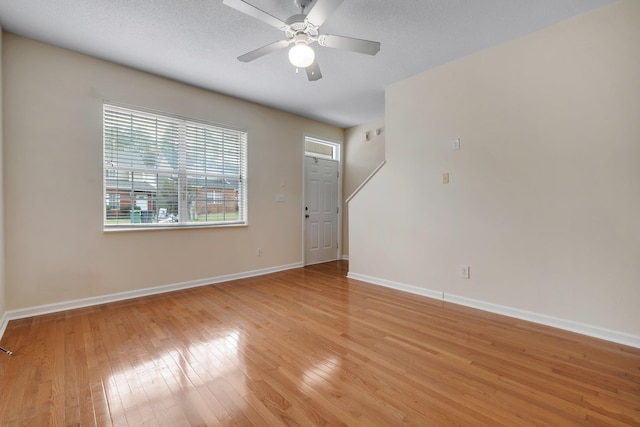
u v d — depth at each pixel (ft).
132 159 10.82
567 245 8.01
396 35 8.56
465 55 9.77
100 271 10.10
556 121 8.11
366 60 10.05
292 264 16.08
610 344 7.22
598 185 7.53
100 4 7.23
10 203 8.52
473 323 8.52
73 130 9.50
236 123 13.56
